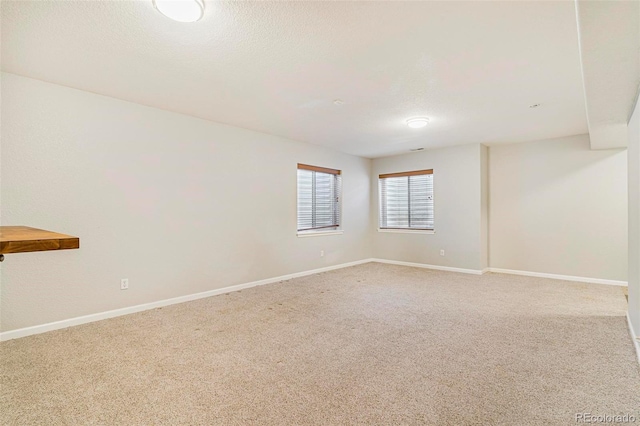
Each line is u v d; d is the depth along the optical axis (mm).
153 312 3252
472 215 5270
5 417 1578
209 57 2330
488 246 5496
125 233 3205
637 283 2414
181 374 2010
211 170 3916
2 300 2551
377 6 1752
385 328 2801
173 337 2600
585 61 1809
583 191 4645
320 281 4707
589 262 4602
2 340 2520
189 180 3711
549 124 4078
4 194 2568
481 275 5102
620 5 1306
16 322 2602
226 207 4070
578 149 4672
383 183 6551
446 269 5574
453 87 2879
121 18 1858
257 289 4219
